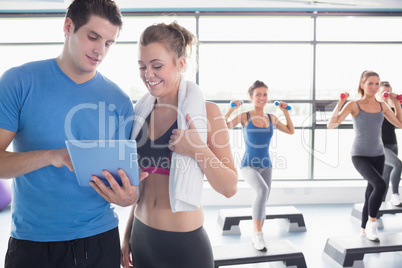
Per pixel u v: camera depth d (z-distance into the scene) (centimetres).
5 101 104
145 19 525
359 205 411
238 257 262
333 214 438
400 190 480
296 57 1692
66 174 108
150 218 114
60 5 500
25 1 496
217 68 1625
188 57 114
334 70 1519
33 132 108
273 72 1688
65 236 108
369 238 292
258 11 511
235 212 386
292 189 493
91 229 112
